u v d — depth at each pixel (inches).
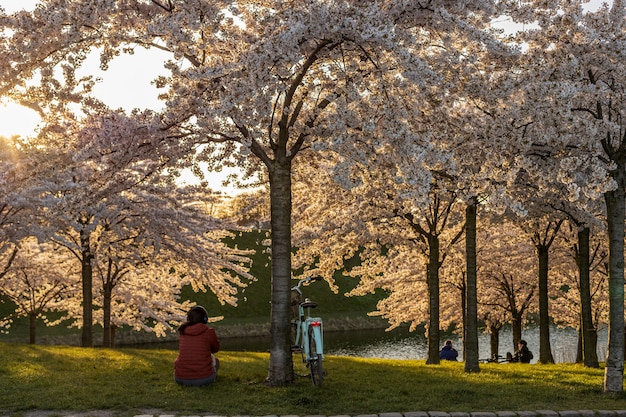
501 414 319.0
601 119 436.5
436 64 429.7
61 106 473.7
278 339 411.2
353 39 372.8
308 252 838.5
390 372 530.6
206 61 424.2
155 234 809.5
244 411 327.6
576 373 551.5
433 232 749.9
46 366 496.7
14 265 1077.1
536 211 644.7
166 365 523.8
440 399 371.2
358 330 2532.0
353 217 745.0
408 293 1240.8
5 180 564.7
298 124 447.2
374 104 411.2
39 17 399.2
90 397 356.2
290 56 362.6
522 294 1243.8
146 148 460.1
